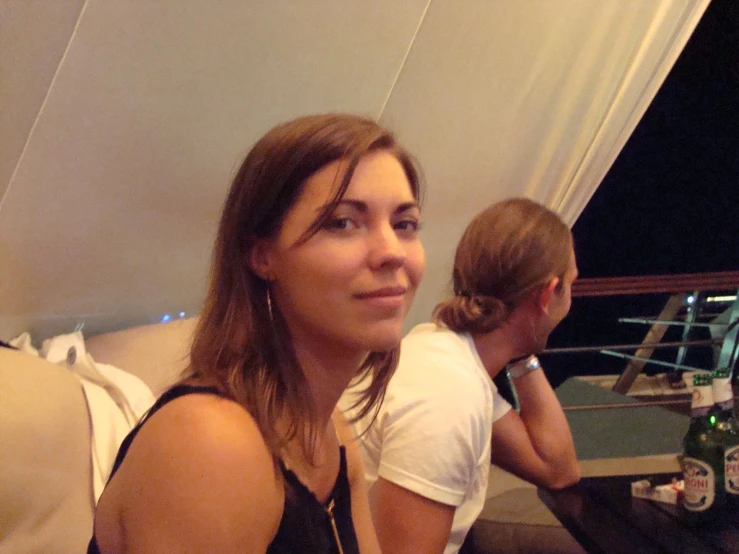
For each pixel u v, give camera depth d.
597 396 2.13
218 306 0.60
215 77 1.46
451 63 1.71
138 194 1.55
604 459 1.47
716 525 1.05
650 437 1.63
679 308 2.54
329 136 0.55
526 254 1.12
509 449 1.31
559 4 1.69
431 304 2.29
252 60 1.47
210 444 0.50
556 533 1.45
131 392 1.11
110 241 1.59
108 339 1.49
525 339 1.20
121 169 1.49
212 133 1.54
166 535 0.48
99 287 1.66
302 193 0.55
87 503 0.84
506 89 1.84
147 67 1.37
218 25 1.38
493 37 1.69
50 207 1.45
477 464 1.03
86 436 0.89
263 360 0.58
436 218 2.10
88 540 0.81
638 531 1.06
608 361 3.34
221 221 0.61
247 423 0.54
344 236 0.54
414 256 0.59
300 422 0.59
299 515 0.57
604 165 2.10
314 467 0.63
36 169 1.38
